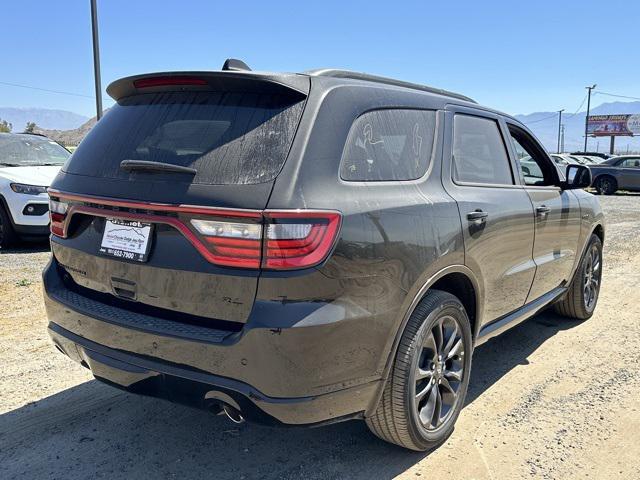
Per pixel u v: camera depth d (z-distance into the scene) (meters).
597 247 5.44
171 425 3.31
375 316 2.50
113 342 2.65
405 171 2.89
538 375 4.12
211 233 2.31
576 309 5.26
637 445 3.16
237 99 2.60
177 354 2.43
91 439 3.14
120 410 3.47
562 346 4.73
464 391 3.28
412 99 3.11
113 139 2.84
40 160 9.01
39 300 5.59
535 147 4.45
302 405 2.32
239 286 2.28
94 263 2.76
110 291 2.73
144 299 2.58
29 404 3.52
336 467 2.92
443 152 3.20
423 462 2.97
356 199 2.47
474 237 3.16
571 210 4.60
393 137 2.87
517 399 3.72
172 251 2.43
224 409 2.43
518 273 3.80
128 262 2.58
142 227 2.53
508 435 3.25
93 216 2.75
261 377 2.27
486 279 3.38
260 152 2.38
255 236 2.24
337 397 2.44
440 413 3.09
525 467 2.93
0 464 2.88
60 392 3.69
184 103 2.72
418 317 2.80
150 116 2.79
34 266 7.08
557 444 3.16
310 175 2.35
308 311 2.26
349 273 2.37
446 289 3.30
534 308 4.26
